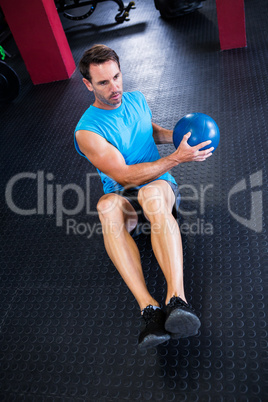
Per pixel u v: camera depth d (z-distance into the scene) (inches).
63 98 150.3
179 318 51.5
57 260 84.1
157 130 79.4
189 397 55.8
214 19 176.9
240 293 67.6
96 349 65.6
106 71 59.8
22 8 144.1
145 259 78.0
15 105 153.8
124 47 173.6
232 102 118.0
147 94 134.3
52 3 152.3
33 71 161.9
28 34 151.1
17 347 69.1
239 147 99.5
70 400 59.4
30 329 71.6
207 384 56.8
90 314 71.4
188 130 66.6
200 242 78.4
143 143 70.8
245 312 64.7
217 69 137.3
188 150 63.5
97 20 211.9
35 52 155.9
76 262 82.5
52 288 78.2
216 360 59.4
